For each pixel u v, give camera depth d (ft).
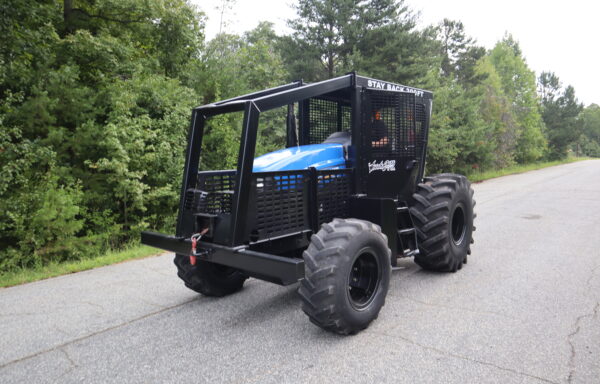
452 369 9.18
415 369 9.23
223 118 34.45
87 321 12.95
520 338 10.62
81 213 26.23
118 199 28.68
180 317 13.04
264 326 12.09
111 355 10.54
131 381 9.21
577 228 25.14
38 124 25.50
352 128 14.37
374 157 15.02
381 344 10.55
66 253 24.57
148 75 32.63
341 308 10.39
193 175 12.71
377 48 68.03
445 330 11.25
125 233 28.04
